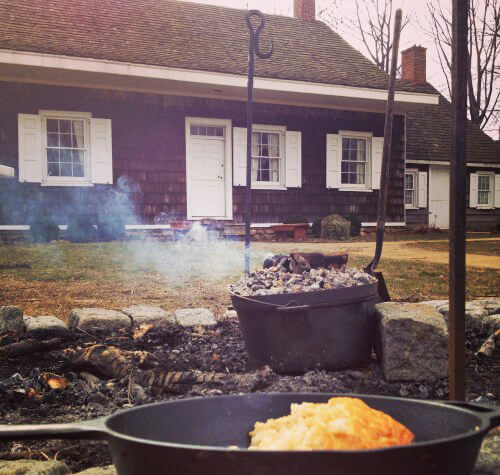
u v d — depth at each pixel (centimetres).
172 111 1330
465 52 162
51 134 1242
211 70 1276
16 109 1194
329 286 280
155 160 1317
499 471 129
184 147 1343
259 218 1423
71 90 1238
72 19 1331
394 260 855
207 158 1384
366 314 285
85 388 266
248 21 349
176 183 1338
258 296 271
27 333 341
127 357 296
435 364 276
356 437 80
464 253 165
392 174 1596
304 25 1725
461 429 98
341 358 277
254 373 272
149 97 1308
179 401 109
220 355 318
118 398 256
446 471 80
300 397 113
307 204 1476
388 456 74
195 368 295
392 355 272
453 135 164
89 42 1266
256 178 1432
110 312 397
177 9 1539
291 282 292
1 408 243
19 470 165
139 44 1330
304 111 1469
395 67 316
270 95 1404
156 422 106
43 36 1226
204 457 77
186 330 380
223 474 77
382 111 1562
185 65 1270
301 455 73
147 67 1219
